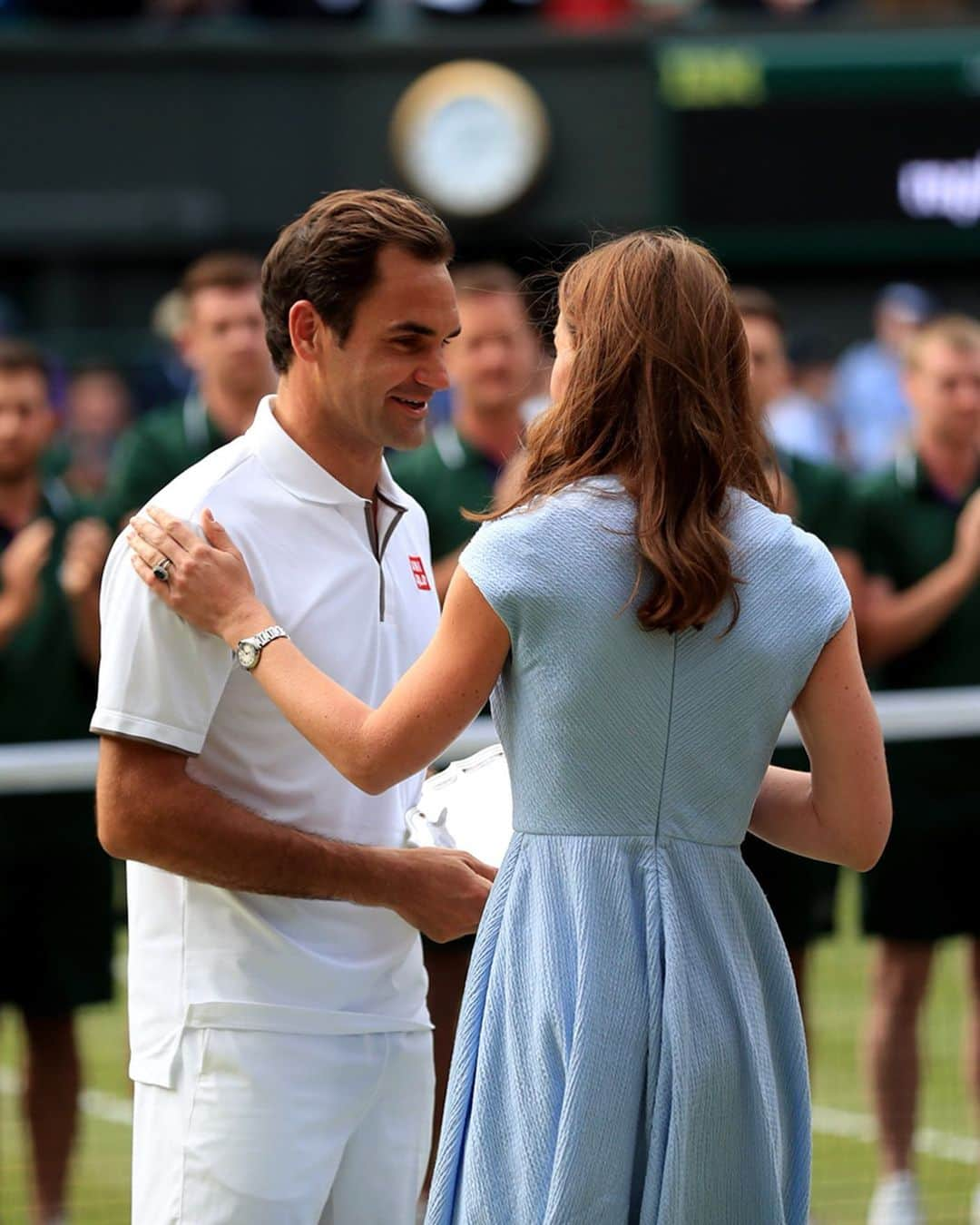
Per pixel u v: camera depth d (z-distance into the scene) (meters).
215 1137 7.41
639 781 6.57
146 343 27.12
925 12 28.83
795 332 30.41
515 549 6.52
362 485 7.62
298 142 28.64
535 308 7.62
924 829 13.04
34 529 13.70
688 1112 6.46
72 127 28.64
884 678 14.42
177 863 7.22
